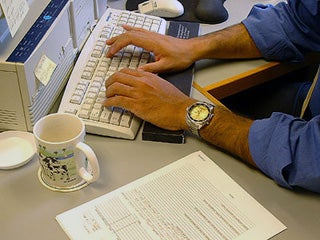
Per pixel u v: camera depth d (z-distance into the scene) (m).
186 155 0.88
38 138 0.75
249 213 0.77
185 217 0.75
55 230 0.73
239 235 0.73
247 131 0.87
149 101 0.91
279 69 1.20
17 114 0.87
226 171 0.85
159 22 1.23
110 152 0.88
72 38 1.04
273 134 0.84
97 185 0.80
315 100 1.16
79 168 0.78
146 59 1.07
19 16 0.87
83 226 0.73
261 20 1.18
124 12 1.23
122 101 0.91
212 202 0.78
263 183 0.84
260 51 1.17
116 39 1.08
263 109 1.37
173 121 0.91
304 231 0.75
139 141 0.91
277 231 0.75
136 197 0.78
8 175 0.82
